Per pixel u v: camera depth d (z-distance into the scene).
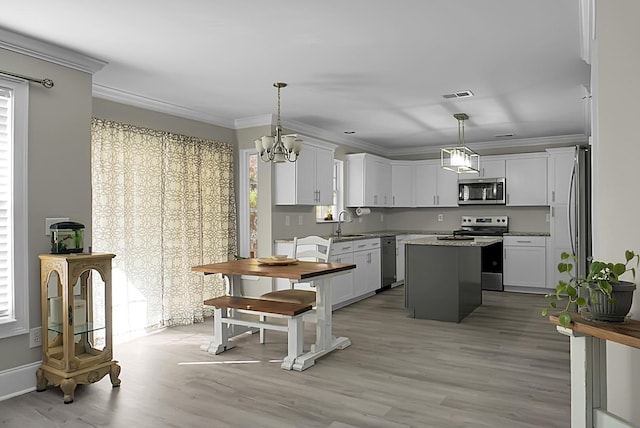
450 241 5.36
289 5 2.67
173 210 4.93
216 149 5.51
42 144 3.27
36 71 3.24
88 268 3.13
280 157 4.31
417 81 4.16
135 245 4.55
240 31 3.04
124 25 2.94
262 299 4.15
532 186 7.12
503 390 3.10
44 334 3.18
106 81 4.14
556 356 3.84
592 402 1.58
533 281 6.90
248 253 5.82
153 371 3.52
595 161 2.71
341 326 4.88
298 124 6.01
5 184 3.08
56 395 3.08
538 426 2.57
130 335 4.49
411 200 8.12
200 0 2.61
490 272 7.18
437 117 5.68
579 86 4.32
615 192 1.82
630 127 1.79
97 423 2.64
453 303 5.07
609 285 1.53
